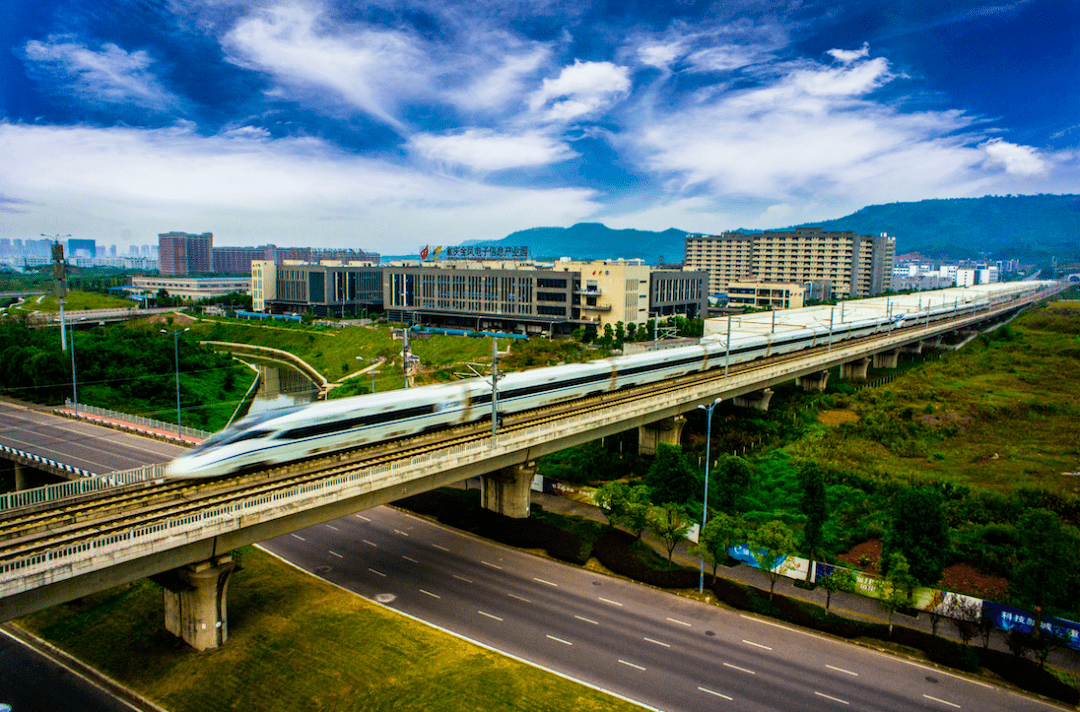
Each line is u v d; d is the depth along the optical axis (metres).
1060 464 84.75
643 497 63.41
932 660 45.84
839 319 150.75
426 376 133.00
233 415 117.75
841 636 48.69
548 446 69.50
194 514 41.84
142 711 40.75
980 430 100.62
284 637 47.25
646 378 96.62
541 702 40.78
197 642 45.78
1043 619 47.28
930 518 52.88
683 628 49.84
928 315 175.50
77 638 48.41
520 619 50.84
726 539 54.16
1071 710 41.12
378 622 49.41
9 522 44.38
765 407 110.75
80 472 68.88
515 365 135.38
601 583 57.12
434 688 41.91
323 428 58.22
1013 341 178.12
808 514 56.44
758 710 40.56
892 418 102.88
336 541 64.94
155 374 126.31
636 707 40.56
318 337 199.88
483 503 72.44
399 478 52.97
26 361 113.19
